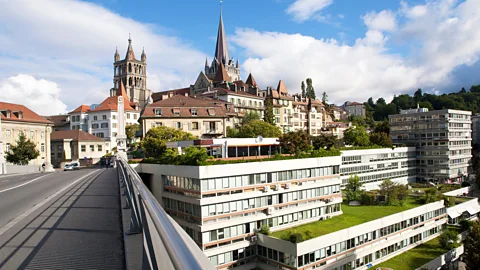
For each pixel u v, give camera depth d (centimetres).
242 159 3962
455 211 5912
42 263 553
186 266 153
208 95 10400
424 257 4534
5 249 644
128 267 492
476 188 8838
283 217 4184
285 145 5544
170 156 4284
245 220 3816
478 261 3909
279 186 4138
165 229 245
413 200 6122
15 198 1488
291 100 11900
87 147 9712
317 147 7112
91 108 12700
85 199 1364
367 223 4156
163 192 4231
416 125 9656
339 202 4925
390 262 4350
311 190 4556
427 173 9356
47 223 888
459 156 9438
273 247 3609
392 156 8481
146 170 4697
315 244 3481
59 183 2278
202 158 3641
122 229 788
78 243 671
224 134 7744
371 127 17000
